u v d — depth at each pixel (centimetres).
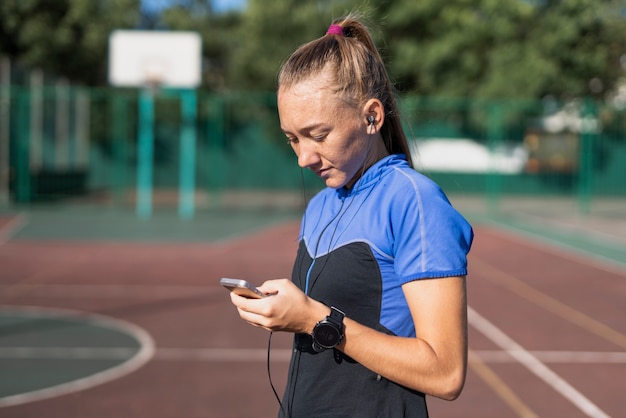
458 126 2572
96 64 2444
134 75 1922
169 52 1923
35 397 523
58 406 505
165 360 620
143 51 1922
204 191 2658
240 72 2617
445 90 2481
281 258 1255
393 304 159
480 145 2580
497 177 2345
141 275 1061
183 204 2231
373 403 160
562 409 507
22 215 1875
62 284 980
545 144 2614
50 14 2261
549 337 713
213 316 792
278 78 165
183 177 2644
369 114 160
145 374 581
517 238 1588
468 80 2527
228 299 888
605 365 618
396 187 160
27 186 2125
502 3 2466
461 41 2502
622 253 1374
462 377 149
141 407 504
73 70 2403
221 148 2633
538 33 2458
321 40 162
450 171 2583
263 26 2564
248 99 2580
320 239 169
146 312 810
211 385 554
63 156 2441
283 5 2539
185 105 2150
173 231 1627
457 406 509
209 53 3159
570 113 2498
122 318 780
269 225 1783
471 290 972
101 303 861
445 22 2553
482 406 510
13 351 647
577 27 2361
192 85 1931
